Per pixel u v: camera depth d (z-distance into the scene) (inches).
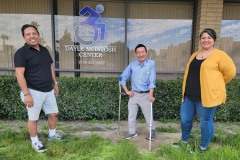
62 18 216.7
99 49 221.9
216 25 207.5
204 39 128.8
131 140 158.9
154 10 219.1
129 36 221.8
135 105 159.9
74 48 220.4
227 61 127.4
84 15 217.3
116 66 224.5
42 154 135.0
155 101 199.3
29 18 216.7
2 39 218.5
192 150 140.9
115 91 198.4
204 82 128.5
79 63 222.7
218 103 128.2
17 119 200.1
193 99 135.9
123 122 198.2
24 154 133.6
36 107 138.5
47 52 144.9
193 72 135.3
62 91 196.9
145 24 220.7
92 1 215.9
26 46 133.6
